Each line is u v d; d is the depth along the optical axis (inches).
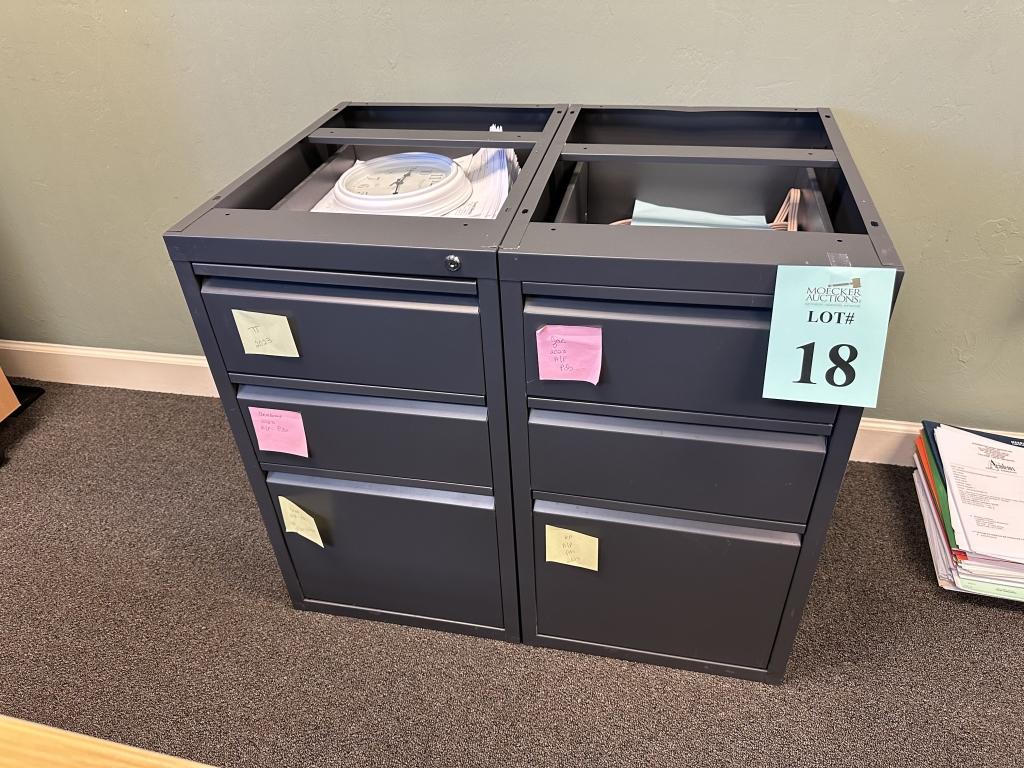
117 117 58.9
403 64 52.2
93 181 63.1
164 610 54.1
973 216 50.1
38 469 67.2
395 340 37.5
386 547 47.8
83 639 52.1
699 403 36.1
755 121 47.4
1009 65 44.3
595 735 45.3
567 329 34.7
